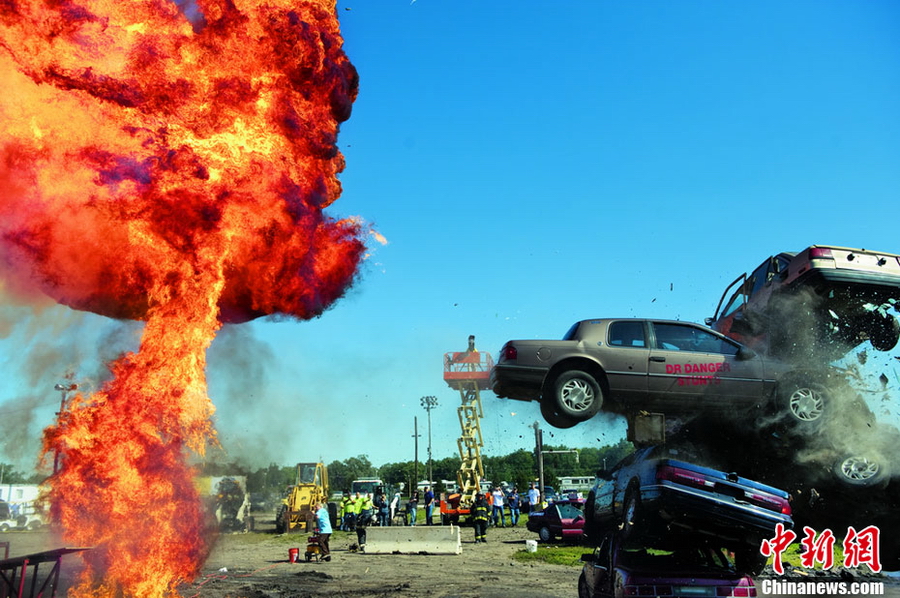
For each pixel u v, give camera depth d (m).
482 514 23.22
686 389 9.61
